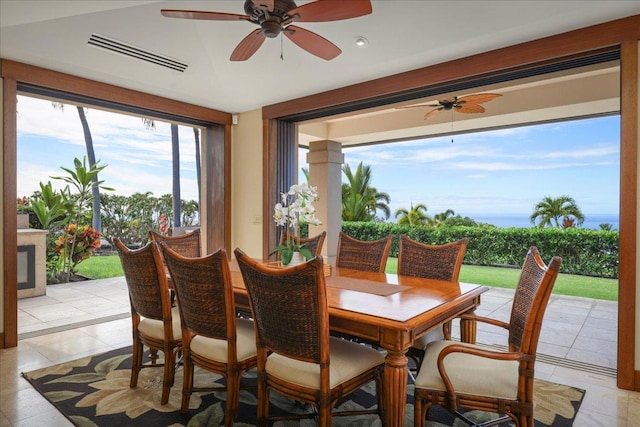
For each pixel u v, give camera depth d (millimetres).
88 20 2914
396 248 9555
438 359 1667
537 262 1837
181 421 2094
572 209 11805
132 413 2178
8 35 2896
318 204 6656
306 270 1557
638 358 2498
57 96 3754
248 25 3119
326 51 2643
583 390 2502
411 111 6309
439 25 2830
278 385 1798
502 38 2895
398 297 2092
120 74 3680
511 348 1949
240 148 5090
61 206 6492
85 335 3627
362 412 1924
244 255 1755
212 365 2035
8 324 3258
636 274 2508
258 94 4293
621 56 2570
